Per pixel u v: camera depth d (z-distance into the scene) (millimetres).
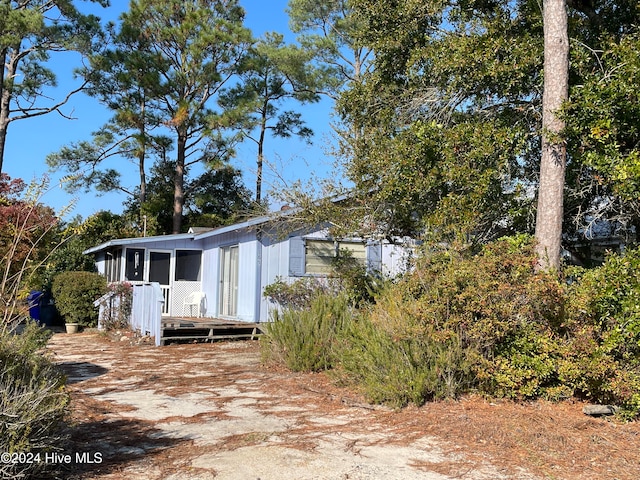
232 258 17484
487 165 9453
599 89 8172
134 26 28797
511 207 9922
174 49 30078
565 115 8180
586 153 8430
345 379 8328
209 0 30625
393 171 10031
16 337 5277
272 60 29359
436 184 9648
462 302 7074
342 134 11648
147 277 19188
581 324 7094
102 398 7887
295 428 6348
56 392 5031
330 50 28734
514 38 10141
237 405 7477
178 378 9477
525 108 10031
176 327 14508
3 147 27734
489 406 6984
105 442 5758
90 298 18750
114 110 29891
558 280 7367
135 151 29484
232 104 30719
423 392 7160
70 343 14859
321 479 4766
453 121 10758
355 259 15672
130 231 29297
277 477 4793
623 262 6723
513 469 5121
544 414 6637
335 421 6656
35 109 29266
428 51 10719
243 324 15367
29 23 24234
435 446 5727
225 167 28953
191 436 5996
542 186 8344
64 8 26406
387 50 11508
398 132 11227
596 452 5590
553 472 5074
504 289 6918
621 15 10539
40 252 10914
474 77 9859
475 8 10922
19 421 4480
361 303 10797
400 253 15391
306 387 8469
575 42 9719
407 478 4848
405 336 7363
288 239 15875
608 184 8883
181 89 29750
